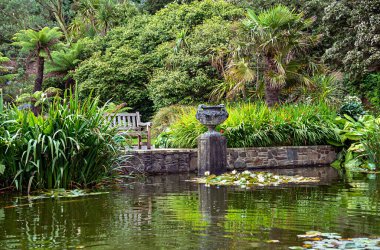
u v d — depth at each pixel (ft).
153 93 50.42
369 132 33.78
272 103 38.70
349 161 32.91
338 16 50.80
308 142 35.29
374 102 53.57
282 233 11.56
